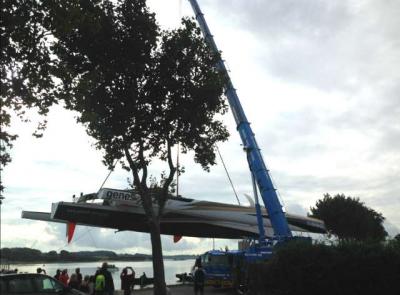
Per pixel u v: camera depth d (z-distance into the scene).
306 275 20.31
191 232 47.81
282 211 34.28
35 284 15.28
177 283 43.53
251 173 35.91
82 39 20.84
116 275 55.12
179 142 22.88
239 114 37.53
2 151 13.16
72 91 14.25
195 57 22.78
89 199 38.78
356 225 75.56
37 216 40.34
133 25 21.59
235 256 33.47
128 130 22.23
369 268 19.66
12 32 12.62
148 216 22.67
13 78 12.89
